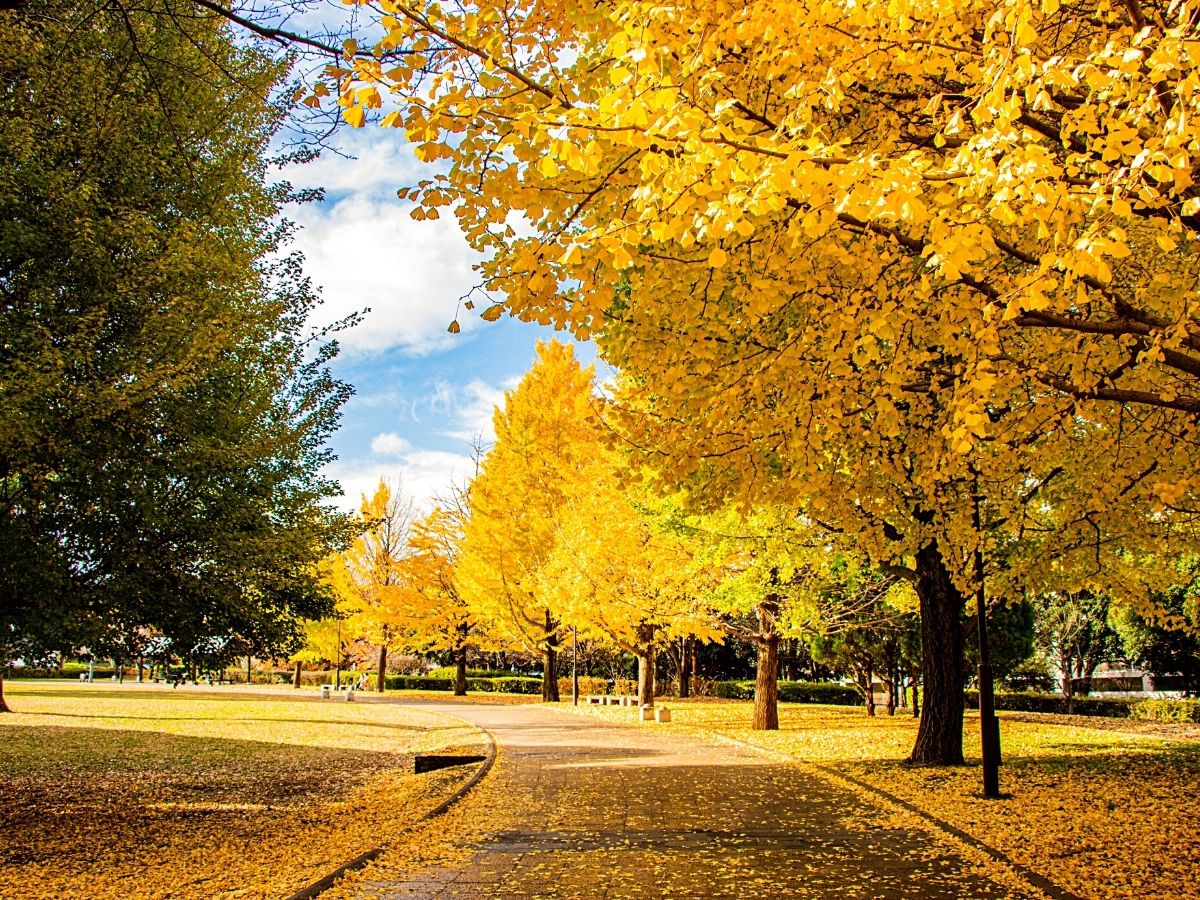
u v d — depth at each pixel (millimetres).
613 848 7230
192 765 14703
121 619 9188
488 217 4285
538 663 51281
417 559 35594
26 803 10664
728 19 3842
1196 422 5773
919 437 6527
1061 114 4855
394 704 31984
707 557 14977
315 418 11812
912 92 5402
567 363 28500
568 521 22609
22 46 8531
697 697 34312
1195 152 3818
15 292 8680
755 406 5812
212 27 9930
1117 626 25078
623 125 3260
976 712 23719
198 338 9102
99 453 8453
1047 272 3811
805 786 10508
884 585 16359
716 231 3176
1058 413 5410
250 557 9812
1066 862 6434
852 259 4523
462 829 8094
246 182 11438
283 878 6496
